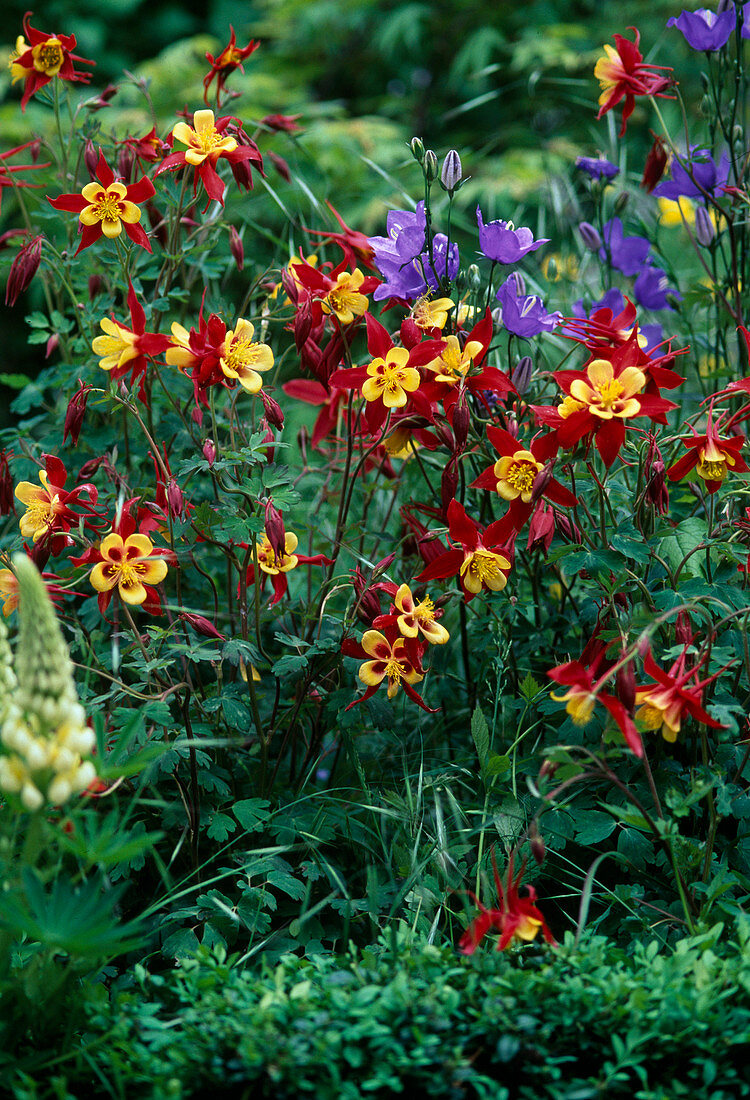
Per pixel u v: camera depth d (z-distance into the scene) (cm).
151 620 243
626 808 194
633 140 511
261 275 228
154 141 235
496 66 366
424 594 228
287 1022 150
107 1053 153
